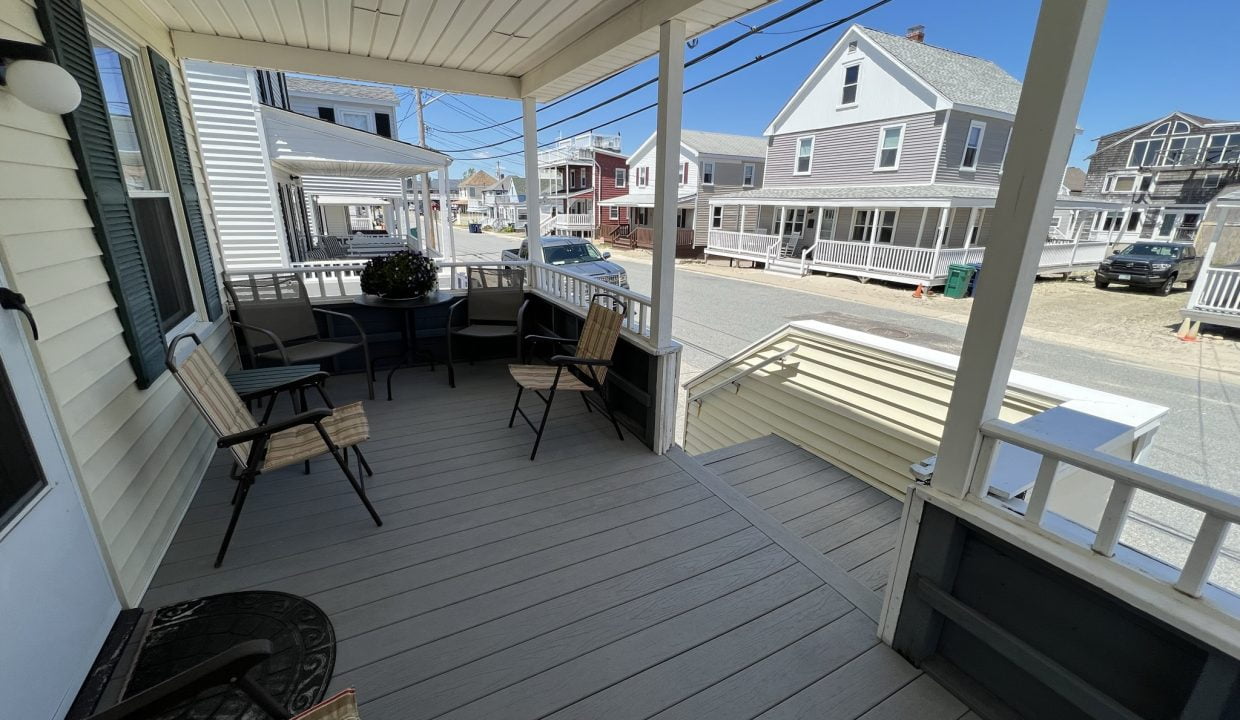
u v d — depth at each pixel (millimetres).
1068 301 10797
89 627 1521
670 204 2670
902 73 12305
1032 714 1413
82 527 1538
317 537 2154
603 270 8008
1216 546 1042
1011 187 1229
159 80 2771
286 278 3592
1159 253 11758
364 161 7348
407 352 4379
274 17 2951
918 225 12945
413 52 3596
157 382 2227
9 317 1334
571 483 2627
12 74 1316
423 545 2123
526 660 1600
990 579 1431
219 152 5848
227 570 1948
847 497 2947
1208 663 1058
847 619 1806
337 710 1013
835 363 3598
